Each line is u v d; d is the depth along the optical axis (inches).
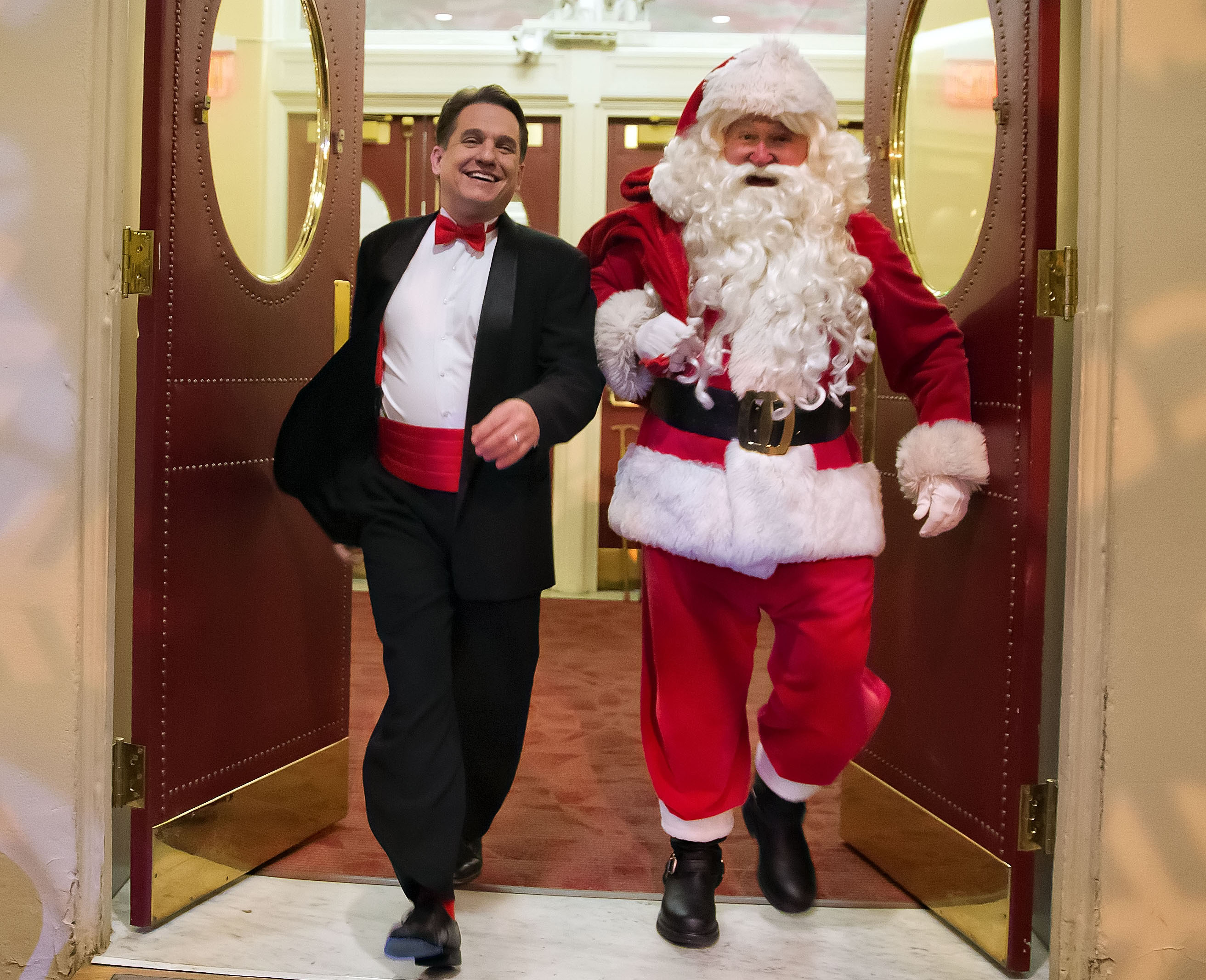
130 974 70.1
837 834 97.8
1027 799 71.7
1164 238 68.2
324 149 94.7
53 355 71.6
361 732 122.2
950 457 70.9
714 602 73.1
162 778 75.4
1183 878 70.1
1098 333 68.5
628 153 220.7
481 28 219.8
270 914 78.4
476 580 71.3
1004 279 74.5
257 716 85.4
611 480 226.1
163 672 75.1
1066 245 75.3
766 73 70.2
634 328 72.8
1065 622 71.2
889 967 73.1
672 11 216.1
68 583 72.2
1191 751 69.7
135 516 74.0
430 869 65.4
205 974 70.2
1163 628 69.4
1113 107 67.6
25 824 72.7
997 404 75.1
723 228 69.7
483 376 71.0
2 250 71.6
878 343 77.2
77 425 71.7
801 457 70.1
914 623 86.4
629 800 103.2
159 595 74.5
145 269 73.0
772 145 72.2
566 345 72.2
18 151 71.1
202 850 79.7
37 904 72.6
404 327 73.2
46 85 70.7
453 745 68.4
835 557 70.3
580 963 72.1
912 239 90.4
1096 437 68.9
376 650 166.6
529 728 126.8
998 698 74.0
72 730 72.4
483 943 74.3
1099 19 67.6
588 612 204.5
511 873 85.9
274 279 87.7
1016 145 72.9
